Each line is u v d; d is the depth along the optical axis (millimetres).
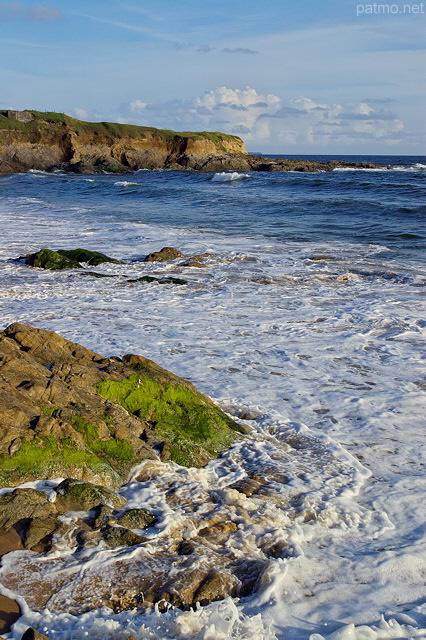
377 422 6473
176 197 39719
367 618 3367
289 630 3246
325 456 5570
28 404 4910
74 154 77125
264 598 3516
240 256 17859
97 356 6398
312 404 6992
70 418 4930
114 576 3604
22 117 76312
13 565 3654
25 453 4504
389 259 17500
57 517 4152
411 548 4086
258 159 88438
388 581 3727
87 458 4715
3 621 3201
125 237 22016
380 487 5047
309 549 4090
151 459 5082
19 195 41344
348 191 40781
